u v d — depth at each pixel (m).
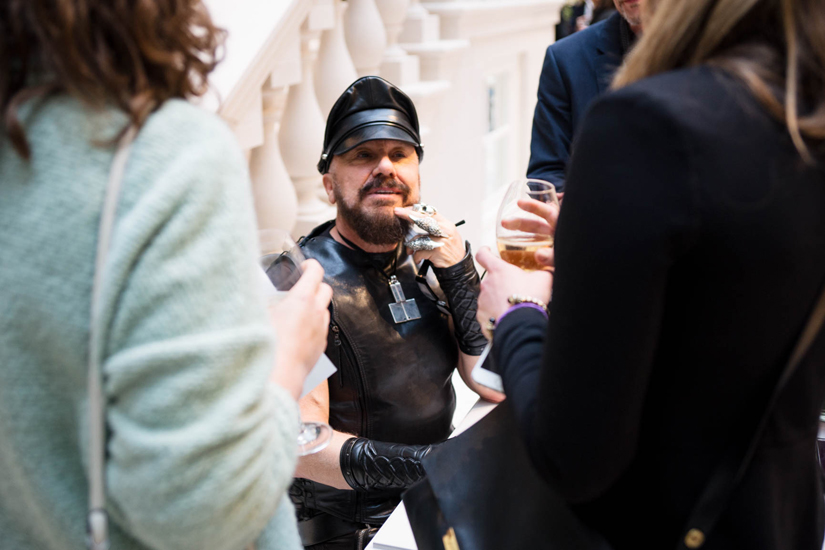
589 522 0.65
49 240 0.48
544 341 0.62
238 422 0.49
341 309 1.31
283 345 0.65
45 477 0.52
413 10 2.95
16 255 0.48
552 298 0.56
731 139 0.49
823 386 0.60
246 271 0.51
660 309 0.52
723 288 0.51
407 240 1.35
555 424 0.56
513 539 0.70
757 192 0.49
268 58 1.74
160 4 0.50
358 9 2.47
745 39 0.54
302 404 1.25
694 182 0.48
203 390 0.47
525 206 0.91
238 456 0.50
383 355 1.33
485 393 1.32
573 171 0.53
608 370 0.52
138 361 0.47
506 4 3.57
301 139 2.17
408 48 2.93
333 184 1.37
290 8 1.79
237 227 0.51
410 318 1.37
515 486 0.72
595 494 0.58
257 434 0.51
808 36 0.50
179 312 0.47
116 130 0.49
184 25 0.52
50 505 0.53
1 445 0.51
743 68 0.51
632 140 0.50
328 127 1.37
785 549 0.64
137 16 0.48
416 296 1.40
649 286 0.50
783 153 0.50
